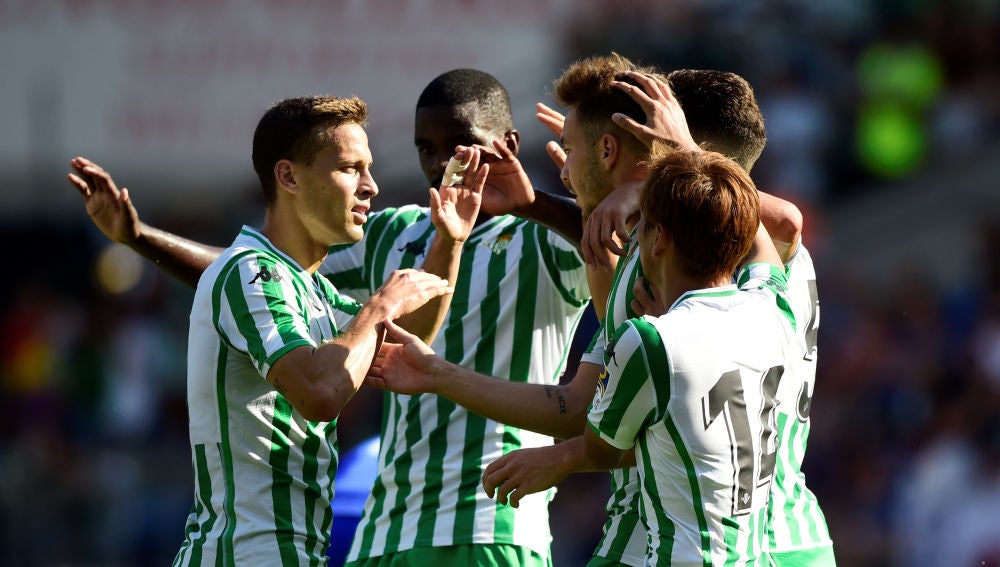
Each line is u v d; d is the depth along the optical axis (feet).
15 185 136.77
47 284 148.77
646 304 43.32
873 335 123.85
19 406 142.31
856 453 117.19
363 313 43.62
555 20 131.75
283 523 44.01
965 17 147.02
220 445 44.16
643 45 133.69
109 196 52.01
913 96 140.87
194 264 53.72
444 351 56.95
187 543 44.73
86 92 134.51
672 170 40.96
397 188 133.39
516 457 44.32
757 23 140.67
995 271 128.57
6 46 134.92
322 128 45.39
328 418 41.70
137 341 140.56
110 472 133.49
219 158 134.00
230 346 43.80
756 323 41.01
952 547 107.65
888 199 138.21
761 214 46.78
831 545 47.67
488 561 54.54
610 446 41.09
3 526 131.95
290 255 46.44
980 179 136.98
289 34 132.57
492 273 56.95
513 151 51.55
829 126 140.15
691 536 39.75
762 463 40.75
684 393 39.50
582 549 112.47
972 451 110.52
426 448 56.08
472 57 132.67
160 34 133.80
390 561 55.77
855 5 146.51
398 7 131.75
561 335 57.47
